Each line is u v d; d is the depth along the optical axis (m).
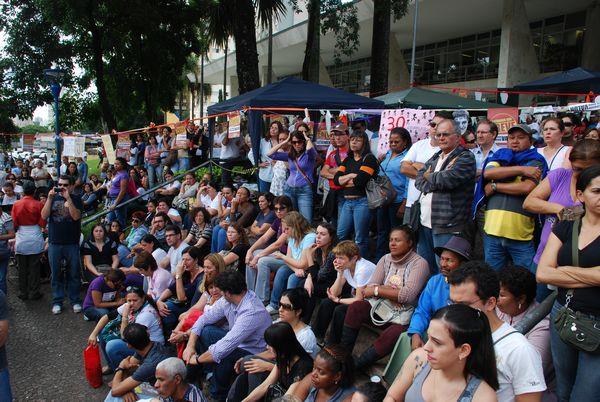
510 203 3.68
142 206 10.56
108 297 6.33
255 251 5.88
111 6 17.53
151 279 6.01
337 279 4.45
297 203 6.64
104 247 7.38
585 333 2.29
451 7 14.38
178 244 6.73
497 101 11.68
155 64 22.33
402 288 3.80
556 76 10.11
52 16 17.06
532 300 3.03
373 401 2.71
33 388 4.95
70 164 14.20
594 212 2.33
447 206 3.87
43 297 7.67
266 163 7.92
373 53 12.35
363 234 5.31
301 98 7.85
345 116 7.50
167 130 13.12
